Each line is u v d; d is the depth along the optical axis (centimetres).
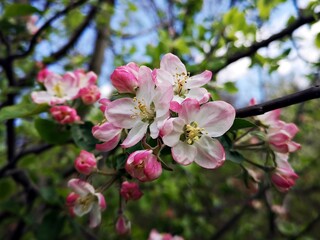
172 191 47
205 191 57
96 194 16
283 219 49
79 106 22
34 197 32
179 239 32
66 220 29
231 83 29
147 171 13
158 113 13
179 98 14
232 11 30
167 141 13
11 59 30
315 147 61
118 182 16
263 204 52
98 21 43
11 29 32
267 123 18
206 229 55
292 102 14
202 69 24
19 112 21
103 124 14
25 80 32
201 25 32
